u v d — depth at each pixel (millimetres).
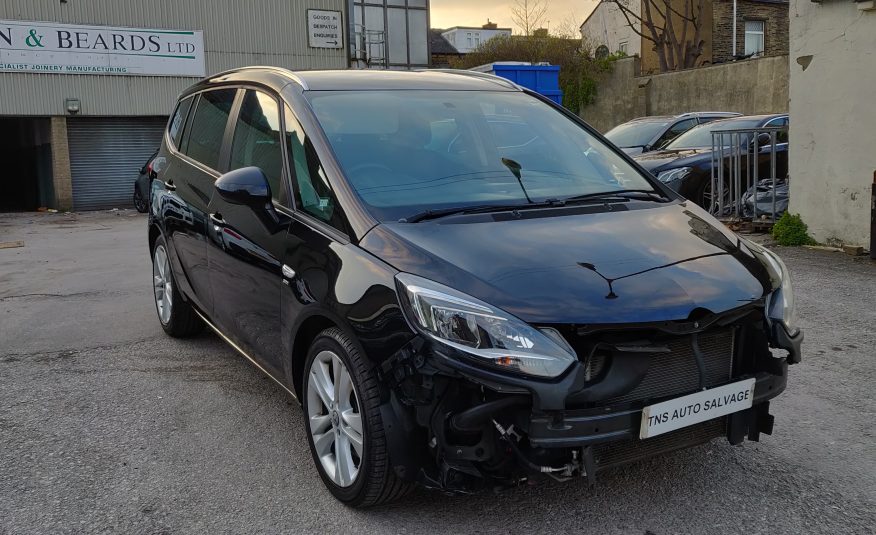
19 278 8734
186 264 4980
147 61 23000
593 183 3928
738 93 22422
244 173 3639
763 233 9812
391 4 30109
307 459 3697
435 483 2844
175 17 23312
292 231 3553
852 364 4867
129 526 3094
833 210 8594
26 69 21484
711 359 3033
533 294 2764
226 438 3955
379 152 3676
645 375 2811
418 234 3123
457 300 2742
